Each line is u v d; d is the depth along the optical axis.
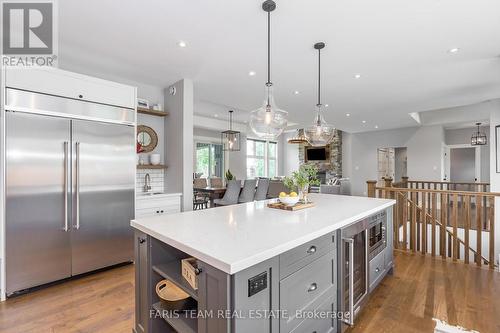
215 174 9.23
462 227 4.76
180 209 3.78
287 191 5.14
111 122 3.04
